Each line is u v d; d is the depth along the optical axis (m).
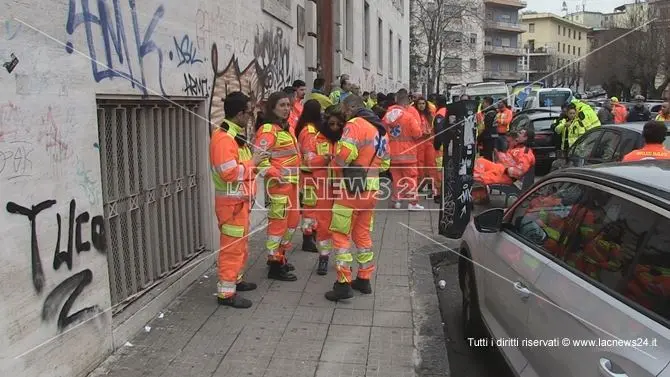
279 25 9.23
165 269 5.11
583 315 2.58
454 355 4.64
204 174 5.95
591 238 2.92
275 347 4.25
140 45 4.45
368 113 5.16
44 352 3.26
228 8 6.62
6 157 2.95
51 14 3.30
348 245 5.22
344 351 4.21
